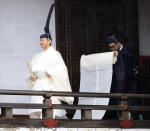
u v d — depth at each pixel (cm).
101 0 3139
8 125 2384
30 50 3017
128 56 2755
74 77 3041
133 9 3186
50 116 2458
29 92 2433
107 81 2714
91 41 3097
